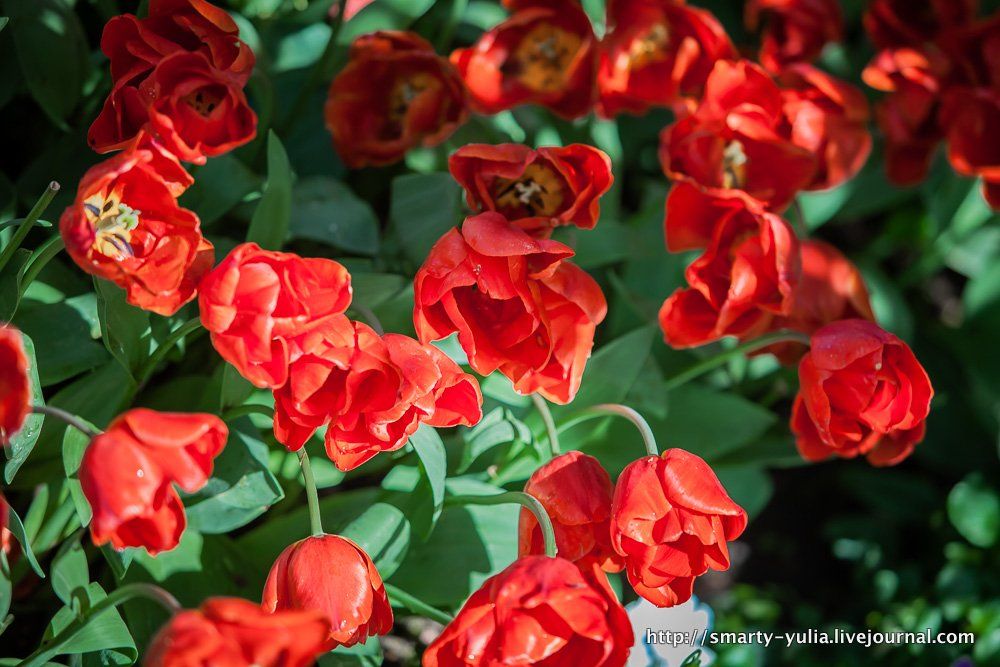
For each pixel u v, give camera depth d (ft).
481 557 3.19
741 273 3.08
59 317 3.08
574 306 2.93
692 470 2.81
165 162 2.79
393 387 2.76
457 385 2.87
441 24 3.80
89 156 3.37
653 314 3.54
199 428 2.62
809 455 3.23
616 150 3.70
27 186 3.35
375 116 3.39
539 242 2.84
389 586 3.03
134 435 2.62
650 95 3.44
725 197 3.09
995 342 3.97
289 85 3.71
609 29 3.41
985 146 3.43
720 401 3.48
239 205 3.44
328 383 2.80
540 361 2.91
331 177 3.55
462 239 2.86
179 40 2.98
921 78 3.45
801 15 3.55
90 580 3.31
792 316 3.29
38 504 3.15
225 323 2.69
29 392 2.63
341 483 3.63
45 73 3.27
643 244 3.56
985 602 3.80
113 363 3.13
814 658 3.76
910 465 4.13
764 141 3.21
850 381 3.03
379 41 3.26
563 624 2.70
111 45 2.92
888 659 3.76
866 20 3.62
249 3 3.49
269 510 3.32
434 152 3.62
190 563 3.12
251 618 2.53
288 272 2.74
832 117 3.31
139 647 3.03
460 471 3.19
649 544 2.79
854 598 3.92
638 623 3.43
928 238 4.09
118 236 2.80
